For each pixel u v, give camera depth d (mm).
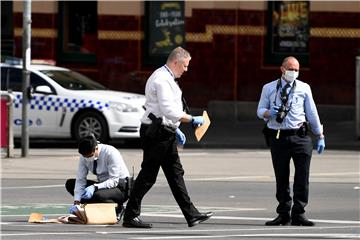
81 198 42531
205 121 39938
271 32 94375
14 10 99188
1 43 99688
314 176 61125
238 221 43875
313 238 38656
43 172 63188
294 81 41656
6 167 65625
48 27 99438
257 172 63188
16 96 76938
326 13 92500
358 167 66125
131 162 68250
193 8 95188
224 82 94875
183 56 39844
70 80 78375
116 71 98000
